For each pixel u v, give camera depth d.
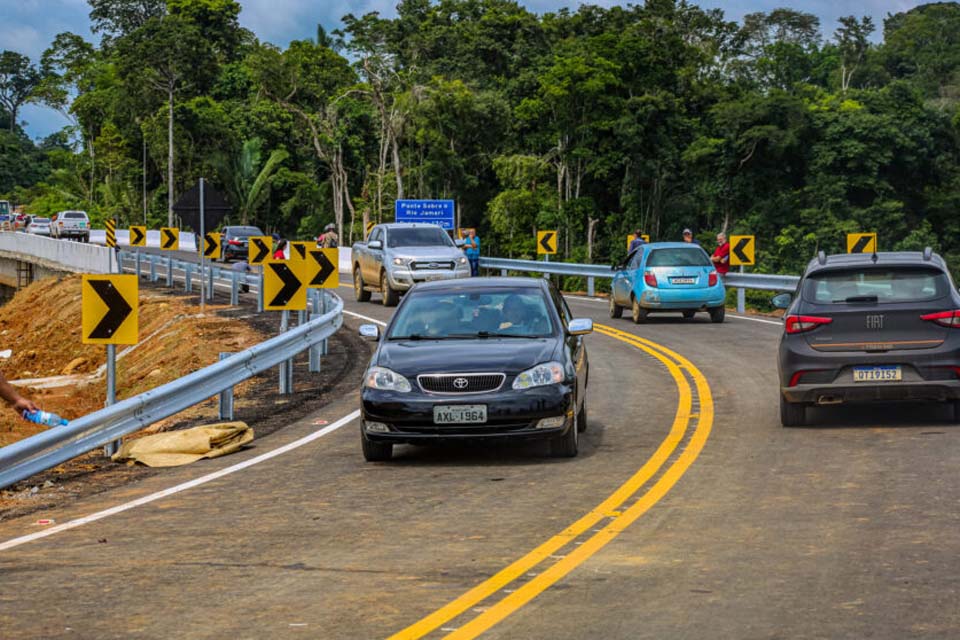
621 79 87.69
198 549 8.85
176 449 14.07
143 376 29.30
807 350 13.59
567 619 6.50
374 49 111.69
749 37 121.56
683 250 29.91
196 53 121.12
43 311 50.22
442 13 112.12
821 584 7.10
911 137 89.06
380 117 98.94
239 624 6.64
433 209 59.44
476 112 90.69
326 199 107.81
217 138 109.38
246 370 16.95
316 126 107.06
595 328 29.08
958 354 13.22
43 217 114.38
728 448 12.79
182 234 90.56
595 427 14.88
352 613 6.79
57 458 12.19
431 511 10.02
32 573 8.24
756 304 74.75
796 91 110.62
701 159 86.00
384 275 36.72
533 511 9.84
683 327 28.81
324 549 8.66
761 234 85.06
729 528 8.87
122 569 8.25
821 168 86.19
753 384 18.33
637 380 19.41
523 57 100.00
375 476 11.99
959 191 89.56
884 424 14.00
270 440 15.01
